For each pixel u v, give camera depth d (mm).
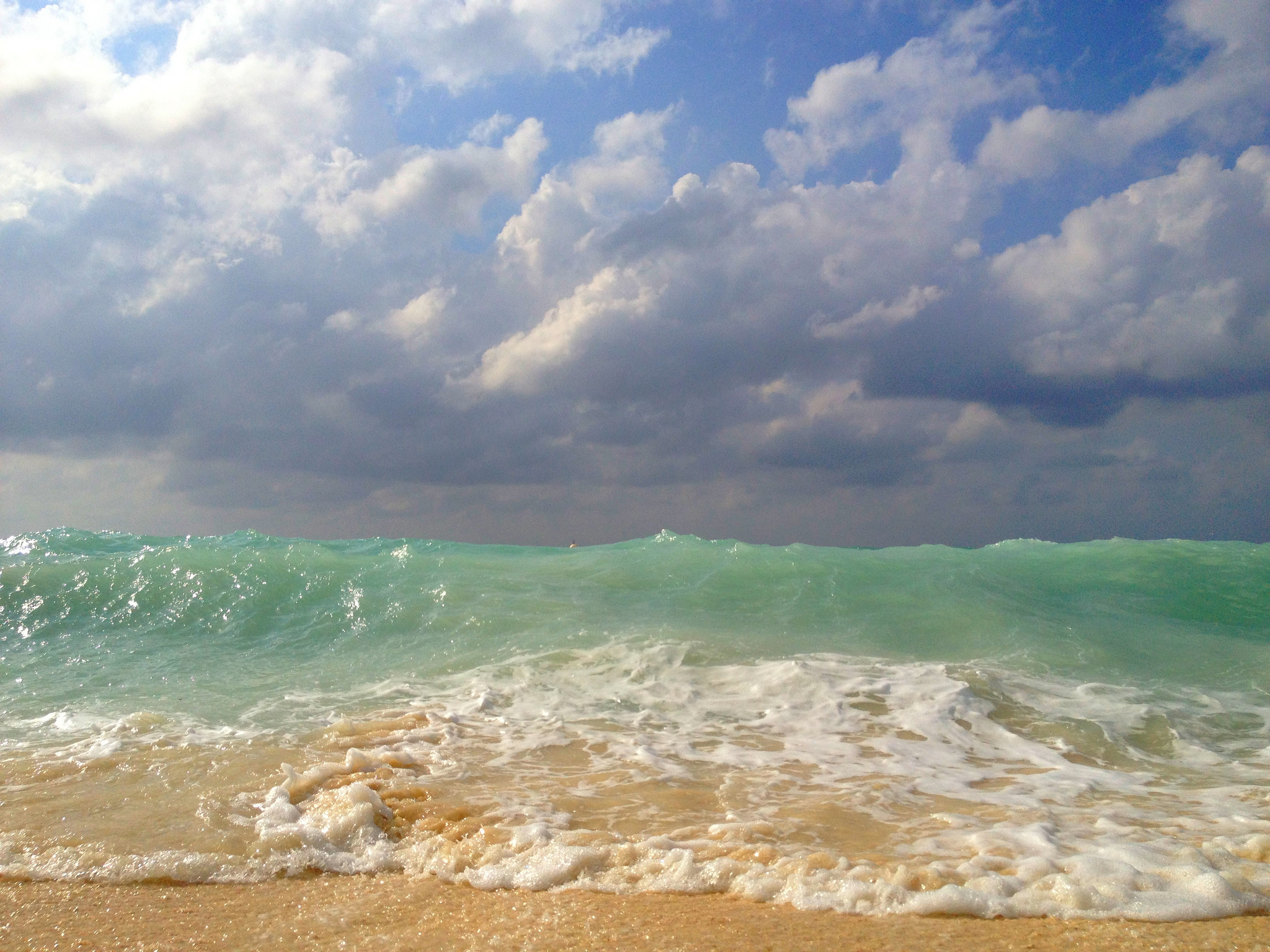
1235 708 7223
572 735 6414
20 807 4754
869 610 10742
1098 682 8055
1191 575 12617
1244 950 2957
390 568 12188
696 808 4809
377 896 3650
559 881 3762
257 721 6688
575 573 12539
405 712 6953
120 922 3369
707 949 3000
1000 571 12867
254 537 16969
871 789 5191
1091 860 3807
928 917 3324
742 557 12914
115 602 11031
